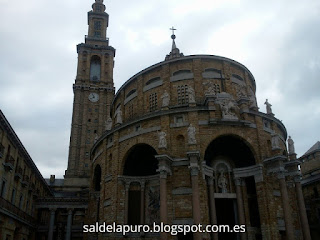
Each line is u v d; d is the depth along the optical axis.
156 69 38.66
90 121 84.62
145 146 33.69
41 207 51.09
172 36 53.50
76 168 78.62
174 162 30.47
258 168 30.83
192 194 27.75
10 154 34.84
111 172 35.03
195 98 35.12
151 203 32.16
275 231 28.86
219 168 33.34
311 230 46.72
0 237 32.41
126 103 41.59
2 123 31.00
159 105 36.34
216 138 31.44
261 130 32.53
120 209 32.12
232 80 37.72
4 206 32.41
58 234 64.19
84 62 91.31
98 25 99.94
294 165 32.59
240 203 30.97
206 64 37.66
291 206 32.81
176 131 31.64
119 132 35.62
